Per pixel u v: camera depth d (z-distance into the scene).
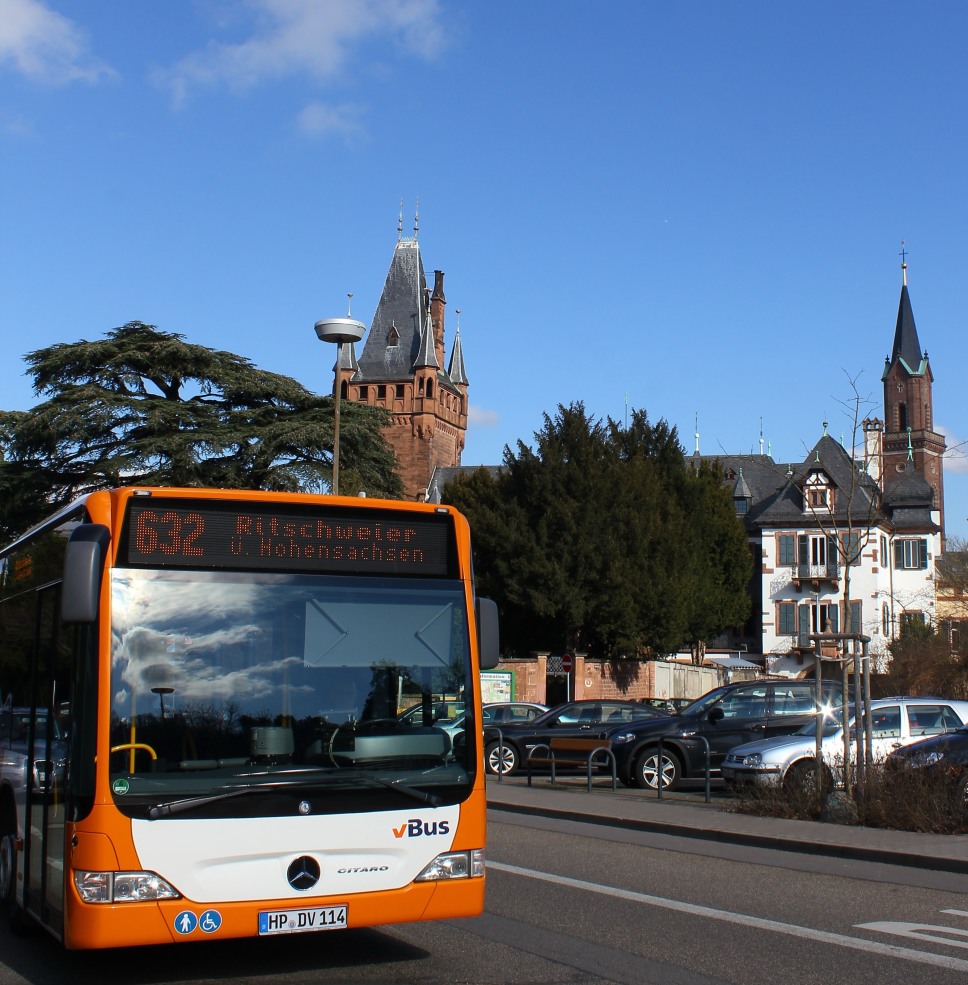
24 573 9.37
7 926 9.38
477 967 7.83
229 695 7.18
